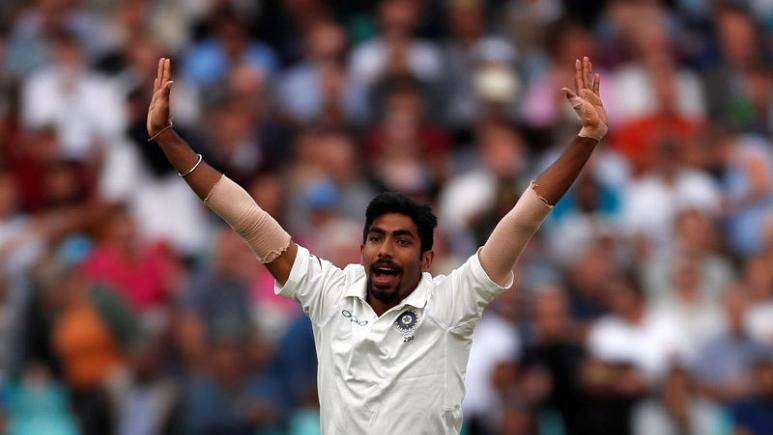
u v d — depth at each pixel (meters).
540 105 63.72
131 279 51.28
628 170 61.97
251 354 47.91
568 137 61.31
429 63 64.56
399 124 60.44
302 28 67.00
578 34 68.31
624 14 70.12
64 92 59.44
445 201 57.28
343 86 62.31
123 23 65.50
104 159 56.09
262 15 67.06
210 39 64.44
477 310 26.95
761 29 75.19
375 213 27.08
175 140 27.59
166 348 47.91
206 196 27.58
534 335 49.97
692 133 64.75
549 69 66.44
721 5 74.38
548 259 53.56
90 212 52.88
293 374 47.91
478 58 64.50
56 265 49.41
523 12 69.94
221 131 58.06
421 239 27.17
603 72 67.81
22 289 49.19
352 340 26.88
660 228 58.66
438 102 63.06
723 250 57.88
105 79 61.22
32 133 56.12
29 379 48.28
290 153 59.22
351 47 68.62
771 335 53.47
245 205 27.64
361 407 26.56
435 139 61.50
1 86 61.62
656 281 54.81
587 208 57.41
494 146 58.41
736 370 51.91
